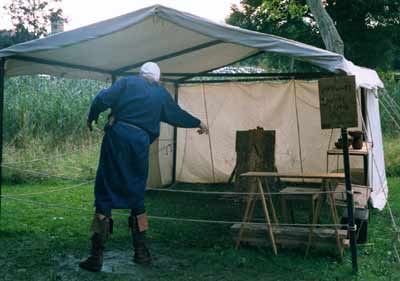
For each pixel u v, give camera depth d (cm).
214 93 890
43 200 764
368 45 1756
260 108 871
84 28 484
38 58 569
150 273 435
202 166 912
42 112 1141
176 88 886
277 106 863
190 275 431
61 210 688
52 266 449
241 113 882
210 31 458
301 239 487
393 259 479
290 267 448
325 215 668
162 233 570
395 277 430
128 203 435
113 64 681
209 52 701
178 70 802
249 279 422
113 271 439
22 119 1094
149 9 466
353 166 830
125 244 526
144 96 440
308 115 849
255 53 739
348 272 438
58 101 1162
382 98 873
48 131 1141
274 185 639
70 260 467
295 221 625
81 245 517
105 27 480
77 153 1079
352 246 439
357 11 1756
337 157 838
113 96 435
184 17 461
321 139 845
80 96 1214
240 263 459
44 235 554
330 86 432
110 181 432
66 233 564
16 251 492
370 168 671
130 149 431
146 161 441
